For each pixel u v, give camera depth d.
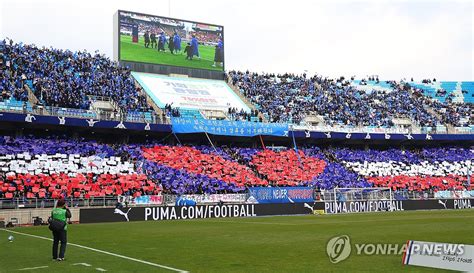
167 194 49.38
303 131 65.62
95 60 66.31
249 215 48.50
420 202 58.16
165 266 15.14
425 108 83.75
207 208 46.50
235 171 58.47
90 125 52.31
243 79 79.81
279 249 19.38
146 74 70.69
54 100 53.12
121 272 14.04
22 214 39.75
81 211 40.56
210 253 18.38
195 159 58.44
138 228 32.47
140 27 70.69
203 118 61.94
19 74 55.22
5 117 47.19
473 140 76.06
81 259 16.88
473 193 64.44
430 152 75.25
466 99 89.25
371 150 73.19
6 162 46.03
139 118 57.28
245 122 62.66
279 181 59.16
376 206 56.34
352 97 82.31
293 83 82.75
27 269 14.77
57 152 50.56
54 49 64.31
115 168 51.34
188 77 74.69
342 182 62.94
